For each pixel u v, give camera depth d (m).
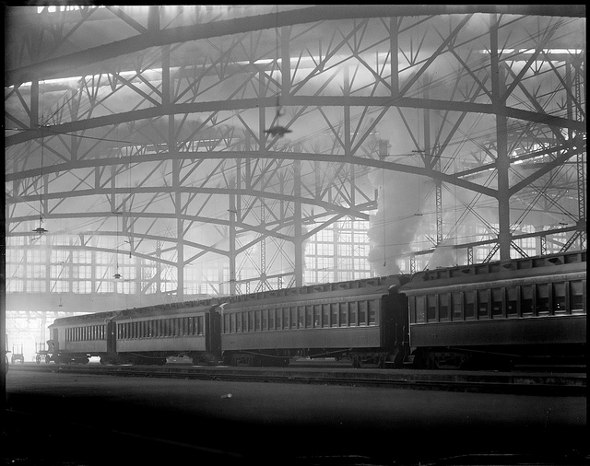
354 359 37.44
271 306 41.59
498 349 30.69
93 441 13.52
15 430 16.45
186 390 26.59
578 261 27.61
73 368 49.22
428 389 24.22
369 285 36.75
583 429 14.12
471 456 11.70
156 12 37.34
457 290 31.58
